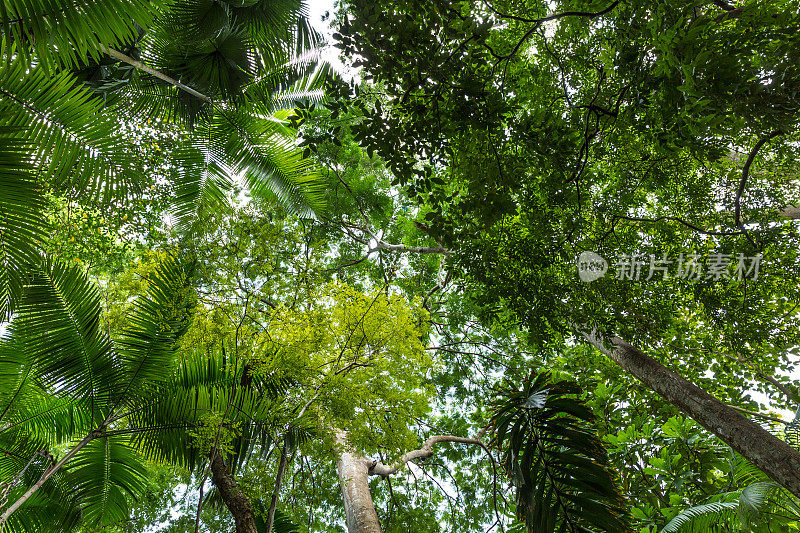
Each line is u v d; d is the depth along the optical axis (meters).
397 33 3.22
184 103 6.95
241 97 7.17
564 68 5.57
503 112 3.49
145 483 5.74
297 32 6.96
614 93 4.66
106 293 5.52
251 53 6.62
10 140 4.30
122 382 4.92
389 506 9.34
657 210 7.48
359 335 5.02
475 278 6.19
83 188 5.36
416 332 5.23
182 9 5.45
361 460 6.60
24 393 4.83
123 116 6.90
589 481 2.96
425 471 9.52
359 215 10.88
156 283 4.79
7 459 5.08
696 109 2.85
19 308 4.53
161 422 4.97
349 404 4.55
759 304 6.52
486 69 3.80
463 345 11.81
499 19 3.47
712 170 7.04
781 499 4.44
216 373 5.30
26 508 5.14
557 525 3.11
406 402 4.83
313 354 4.86
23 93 4.75
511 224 6.23
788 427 5.02
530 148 4.07
